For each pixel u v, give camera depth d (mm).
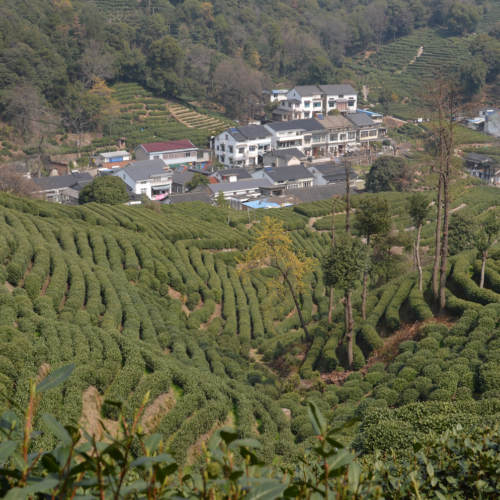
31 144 103688
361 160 113688
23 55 108875
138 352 27109
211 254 58812
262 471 5004
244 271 43438
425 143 101250
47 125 106500
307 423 27016
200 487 4438
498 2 195875
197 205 77188
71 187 91938
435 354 29062
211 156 113312
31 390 3846
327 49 165625
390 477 6547
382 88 147000
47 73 111312
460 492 6484
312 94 128625
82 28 126375
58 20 123375
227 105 136750
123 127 117688
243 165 112125
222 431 3904
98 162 104938
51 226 51562
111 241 51844
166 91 131750
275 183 96812
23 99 103000
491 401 19781
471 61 132125
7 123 105688
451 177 36219
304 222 73250
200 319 46062
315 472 6410
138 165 96812
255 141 112500
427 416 17781
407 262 48062
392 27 177750
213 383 27578
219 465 3900
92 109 113500
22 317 28766
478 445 7027
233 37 155125
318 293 54875
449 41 169000
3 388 20438
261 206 83688
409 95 148125
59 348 25875
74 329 28438
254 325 46031
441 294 35031
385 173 89000
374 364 32750
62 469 3758
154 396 24281
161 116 124750
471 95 131750
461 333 30719
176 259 54625
